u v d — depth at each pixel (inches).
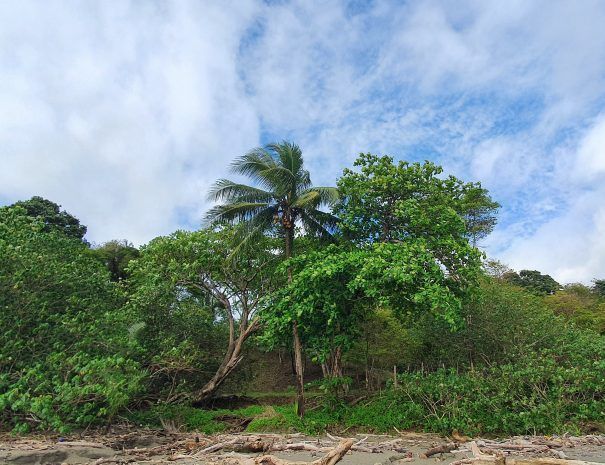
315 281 593.9
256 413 659.4
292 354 1176.2
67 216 1331.2
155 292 657.0
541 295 1298.0
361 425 600.1
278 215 711.7
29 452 339.3
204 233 742.5
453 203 681.6
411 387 593.0
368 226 698.8
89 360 464.4
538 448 391.5
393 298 628.4
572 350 618.2
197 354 660.1
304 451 420.5
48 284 526.6
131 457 372.5
